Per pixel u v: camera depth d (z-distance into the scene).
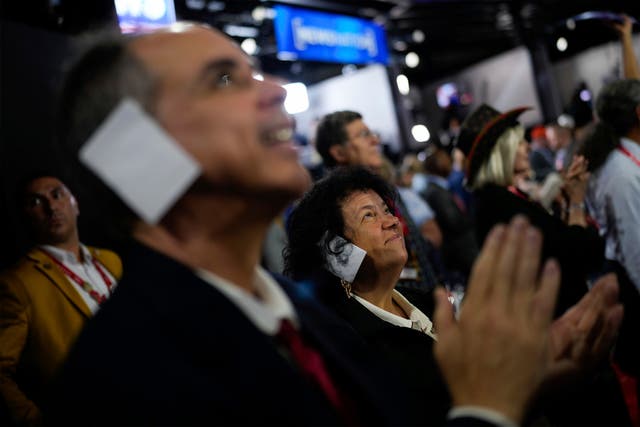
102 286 2.05
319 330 0.75
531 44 10.73
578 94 3.90
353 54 8.19
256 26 8.97
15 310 1.83
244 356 0.58
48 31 2.12
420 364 1.13
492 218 2.02
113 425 0.52
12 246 2.10
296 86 9.02
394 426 0.68
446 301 0.65
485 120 2.19
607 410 1.48
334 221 1.35
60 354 1.84
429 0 9.59
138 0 2.00
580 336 0.79
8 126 2.09
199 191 0.61
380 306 1.38
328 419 0.60
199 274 0.61
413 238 2.10
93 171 0.61
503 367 0.58
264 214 0.65
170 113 0.60
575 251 1.88
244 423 0.56
